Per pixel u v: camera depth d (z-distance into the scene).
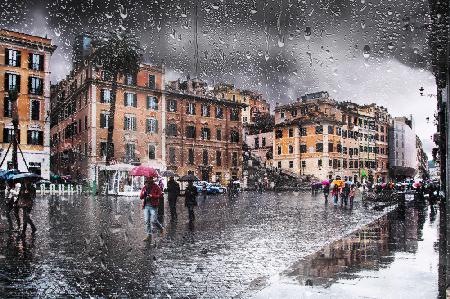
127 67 43.62
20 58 44.19
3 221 15.02
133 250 9.12
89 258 8.13
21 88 44.00
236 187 47.56
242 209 23.00
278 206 25.80
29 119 44.31
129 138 50.25
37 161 44.50
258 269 7.22
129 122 50.47
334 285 5.11
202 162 58.28
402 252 7.50
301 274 5.73
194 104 57.97
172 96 55.22
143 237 11.17
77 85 52.44
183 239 10.88
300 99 81.50
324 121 72.56
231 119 62.47
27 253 8.64
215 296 5.50
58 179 46.31
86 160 48.44
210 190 47.62
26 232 12.11
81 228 13.14
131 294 5.60
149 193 10.95
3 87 42.97
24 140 43.84
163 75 53.81
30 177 11.81
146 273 6.85
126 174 41.44
